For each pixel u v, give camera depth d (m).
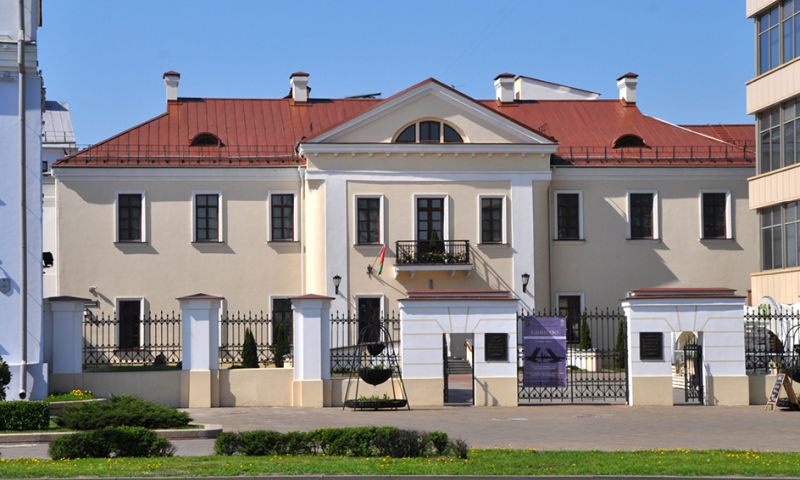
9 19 29.27
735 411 28.00
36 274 28.75
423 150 48.06
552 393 33.06
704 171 50.47
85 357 36.94
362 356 33.88
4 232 28.69
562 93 60.06
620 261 49.97
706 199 50.59
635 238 50.12
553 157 50.50
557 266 49.53
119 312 48.03
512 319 29.52
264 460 17.36
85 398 27.70
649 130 52.69
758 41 42.00
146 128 50.44
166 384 29.56
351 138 47.84
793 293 39.91
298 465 16.58
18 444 21.67
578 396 32.34
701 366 29.84
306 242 48.75
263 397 29.84
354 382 29.66
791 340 37.31
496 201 48.78
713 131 56.06
